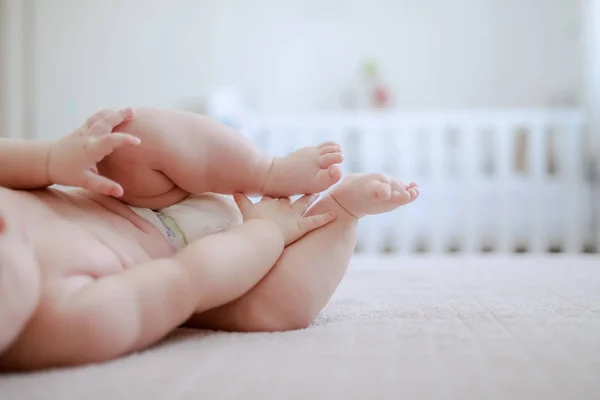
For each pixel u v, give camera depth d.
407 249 3.35
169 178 0.89
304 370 0.67
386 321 0.98
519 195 3.31
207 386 0.61
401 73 4.09
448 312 1.06
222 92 3.93
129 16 4.18
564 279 1.61
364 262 2.34
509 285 1.49
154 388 0.61
